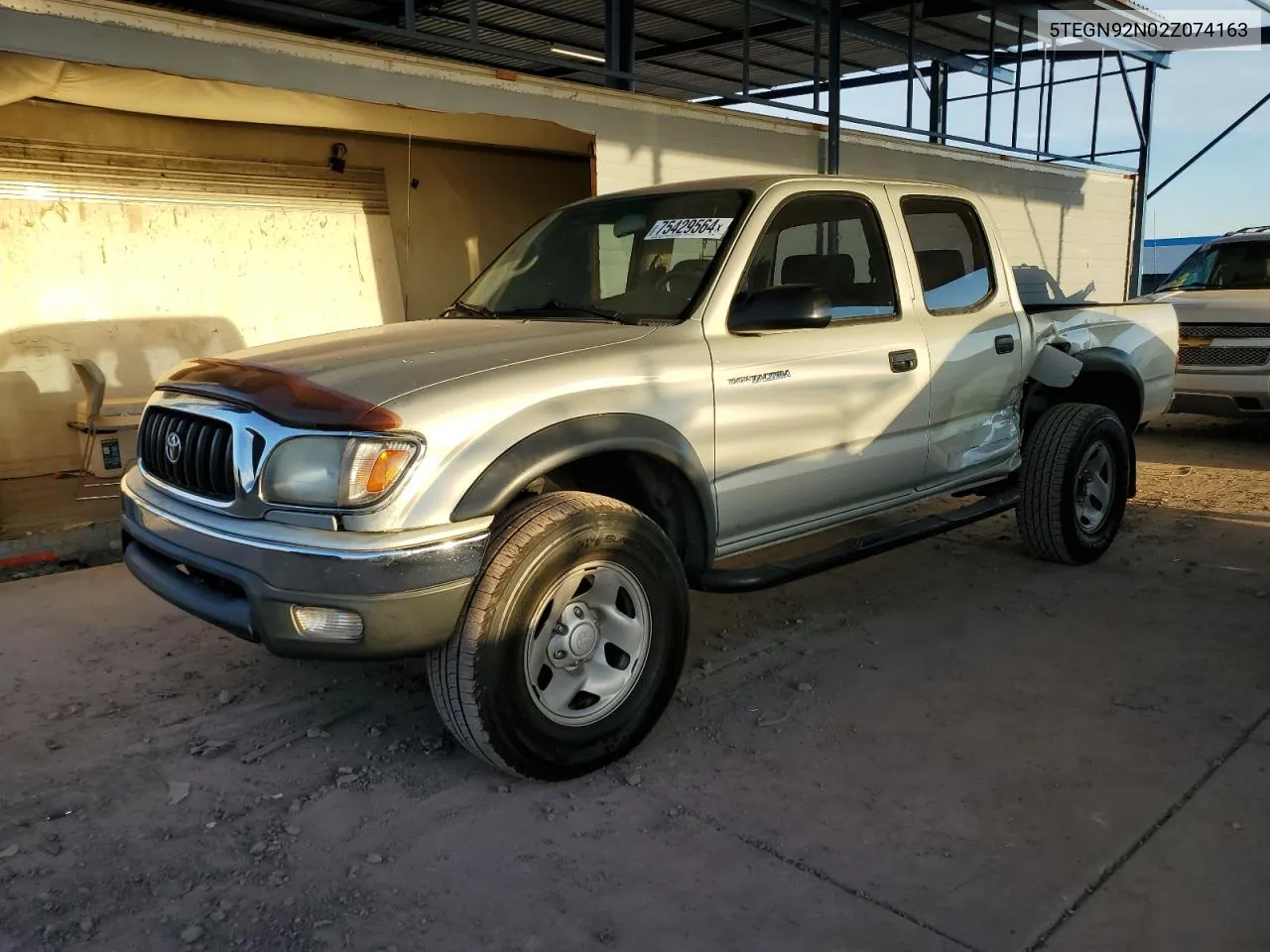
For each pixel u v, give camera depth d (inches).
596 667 126.5
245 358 134.5
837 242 164.2
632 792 122.4
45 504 261.9
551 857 109.0
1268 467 314.8
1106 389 225.1
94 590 204.4
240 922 98.3
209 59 227.1
